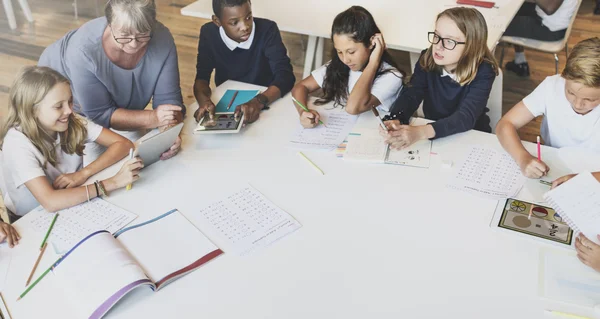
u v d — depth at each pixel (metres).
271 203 1.66
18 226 1.58
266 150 1.91
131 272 1.36
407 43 2.60
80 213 1.63
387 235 1.54
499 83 2.25
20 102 1.64
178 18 4.14
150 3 1.88
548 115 1.93
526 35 3.10
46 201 1.64
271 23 2.55
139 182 1.75
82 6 2.00
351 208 1.64
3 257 1.48
